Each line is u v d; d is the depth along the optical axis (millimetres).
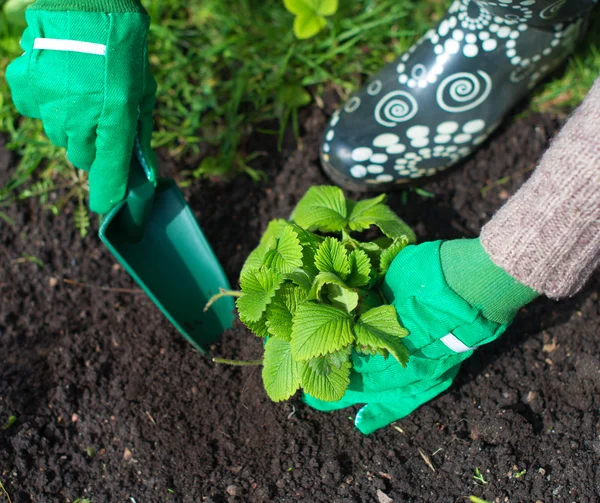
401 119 1017
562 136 760
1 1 1155
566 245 763
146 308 1043
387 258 879
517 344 986
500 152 1096
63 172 1113
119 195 912
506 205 797
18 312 1053
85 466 959
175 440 958
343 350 834
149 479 942
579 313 997
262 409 960
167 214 977
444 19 1014
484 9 964
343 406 930
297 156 1121
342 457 935
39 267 1075
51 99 849
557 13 959
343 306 861
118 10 840
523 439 920
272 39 1172
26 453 964
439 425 942
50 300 1059
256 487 928
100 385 1001
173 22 1187
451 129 1017
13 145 1126
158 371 997
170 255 982
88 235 1088
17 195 1111
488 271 804
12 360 1021
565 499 885
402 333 826
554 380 963
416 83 1013
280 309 850
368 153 1023
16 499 942
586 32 1116
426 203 1081
